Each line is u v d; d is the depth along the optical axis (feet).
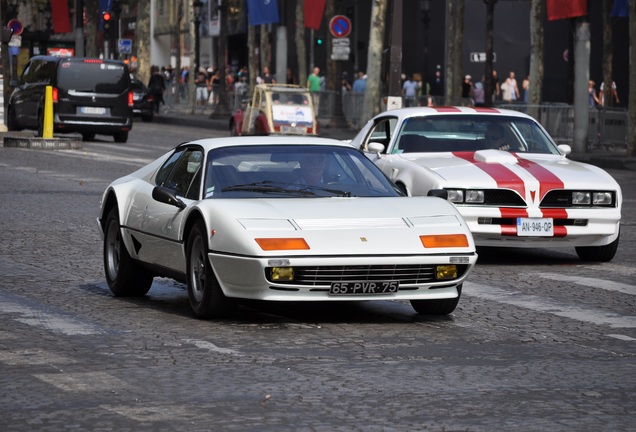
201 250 54.90
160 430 35.53
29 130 223.30
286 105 209.77
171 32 483.10
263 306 59.47
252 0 264.93
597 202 77.10
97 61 198.39
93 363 45.21
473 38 342.85
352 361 46.14
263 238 51.93
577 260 80.18
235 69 442.09
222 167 58.03
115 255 63.57
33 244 82.79
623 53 318.45
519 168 78.07
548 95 335.47
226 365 45.11
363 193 57.93
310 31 399.24
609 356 48.01
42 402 38.93
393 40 171.73
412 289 53.67
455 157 82.48
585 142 194.39
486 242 76.02
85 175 135.95
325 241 52.31
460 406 38.83
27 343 49.14
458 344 50.19
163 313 57.26
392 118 87.45
